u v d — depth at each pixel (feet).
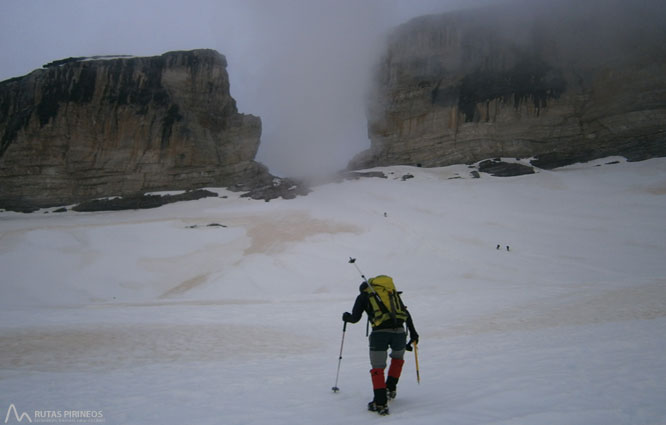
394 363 19.39
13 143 292.20
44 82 307.58
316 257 155.94
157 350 39.27
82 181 294.05
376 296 19.43
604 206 188.96
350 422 16.11
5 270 142.10
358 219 196.13
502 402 16.28
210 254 164.14
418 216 198.59
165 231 187.93
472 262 142.51
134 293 132.98
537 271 128.26
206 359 35.42
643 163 245.24
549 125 304.50
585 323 43.83
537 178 246.88
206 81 329.31
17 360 35.06
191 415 18.02
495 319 51.21
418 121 331.77
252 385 24.14
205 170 305.32
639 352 25.18
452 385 20.79
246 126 323.98
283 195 249.34
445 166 304.71
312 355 36.63
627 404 14.89
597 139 289.74
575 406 15.08
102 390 23.98
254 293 127.85
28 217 249.14
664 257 130.00
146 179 295.28
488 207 204.23
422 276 133.59
